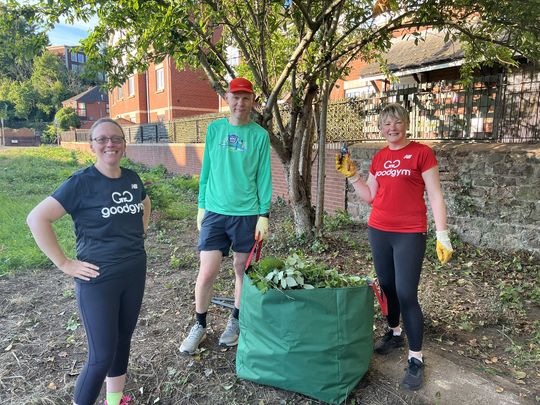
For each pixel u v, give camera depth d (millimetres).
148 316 3857
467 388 2662
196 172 15859
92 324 2164
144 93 26875
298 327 2469
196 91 24344
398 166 2691
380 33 5238
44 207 2029
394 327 3127
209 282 3059
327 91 5949
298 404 2582
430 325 3674
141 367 3018
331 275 2717
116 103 32188
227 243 3092
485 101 6586
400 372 2869
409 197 2688
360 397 2635
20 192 11641
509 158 5844
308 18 4859
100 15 4801
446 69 9453
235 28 5805
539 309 4152
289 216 8617
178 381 2848
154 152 19562
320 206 6195
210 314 3850
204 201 3189
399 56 9469
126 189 2277
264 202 3041
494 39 5727
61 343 3412
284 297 2480
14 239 6684
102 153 2168
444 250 2566
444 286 4715
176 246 6492
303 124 5910
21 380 2916
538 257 5621
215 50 5605
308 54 5484
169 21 4094
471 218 6344
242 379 2820
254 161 2969
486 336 3551
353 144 8352
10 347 3324
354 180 2992
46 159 23297
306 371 2518
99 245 2188
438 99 7176
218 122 3041
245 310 2699
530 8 4434
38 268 5395
